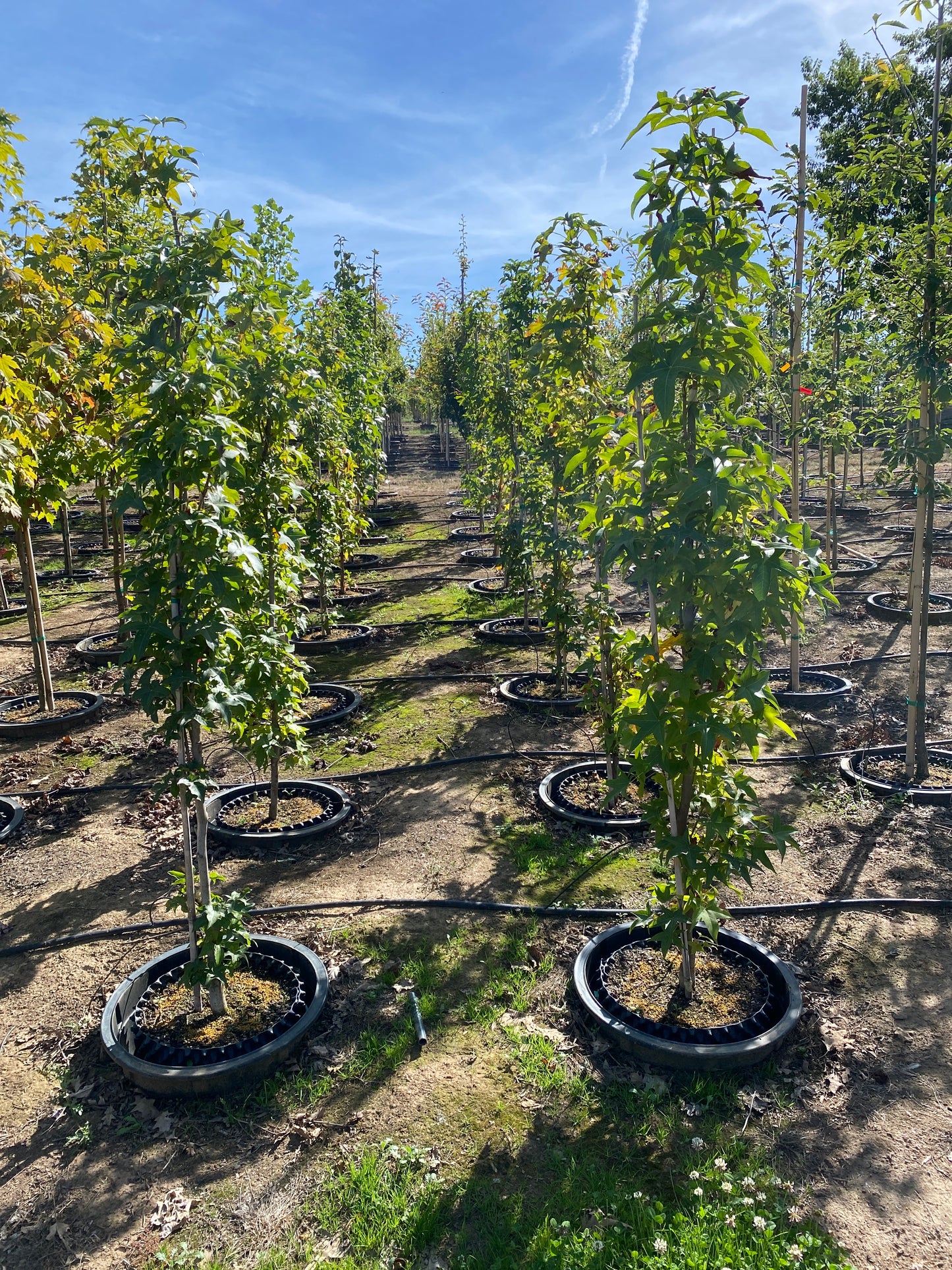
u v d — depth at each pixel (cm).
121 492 326
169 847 537
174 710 348
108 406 687
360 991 388
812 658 859
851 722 693
